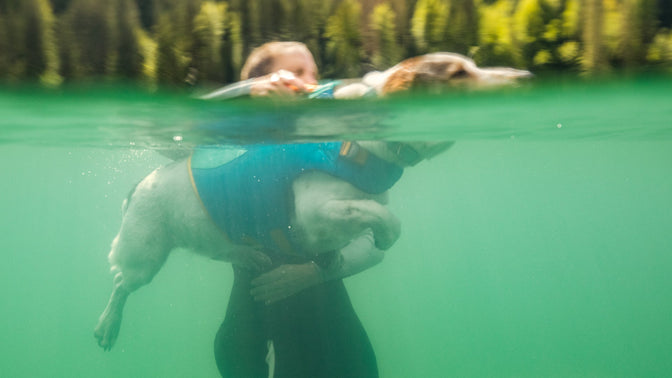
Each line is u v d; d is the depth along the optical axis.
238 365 1.52
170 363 4.47
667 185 7.54
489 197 8.61
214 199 1.44
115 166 3.25
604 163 4.78
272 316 1.49
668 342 5.79
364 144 1.46
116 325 1.61
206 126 1.58
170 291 3.57
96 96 1.40
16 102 1.41
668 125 2.33
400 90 1.21
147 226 1.49
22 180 4.54
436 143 1.88
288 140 1.68
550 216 12.73
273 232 1.45
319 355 1.47
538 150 3.61
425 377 3.57
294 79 1.24
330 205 1.36
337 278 1.55
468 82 1.20
